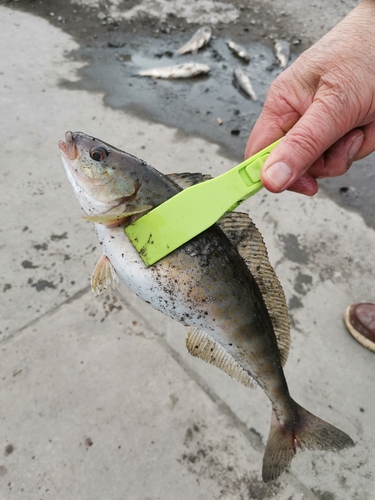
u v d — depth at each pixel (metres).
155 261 0.28
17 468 0.39
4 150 0.70
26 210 0.61
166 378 0.46
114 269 0.30
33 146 0.71
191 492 0.39
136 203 0.29
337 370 0.49
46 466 0.40
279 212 0.66
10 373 0.45
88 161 0.29
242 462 0.41
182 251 0.28
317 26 1.17
